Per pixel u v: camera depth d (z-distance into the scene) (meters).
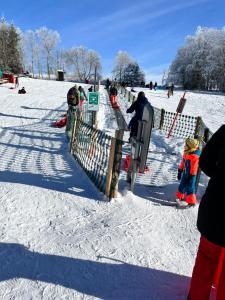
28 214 4.99
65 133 11.31
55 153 8.73
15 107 19.00
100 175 6.08
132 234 4.61
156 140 12.11
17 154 8.48
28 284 3.47
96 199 5.68
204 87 91.69
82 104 14.61
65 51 111.56
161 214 5.39
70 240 4.34
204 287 3.11
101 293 3.41
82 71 111.81
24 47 105.50
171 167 8.23
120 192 5.95
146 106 5.65
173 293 3.50
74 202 5.51
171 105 30.66
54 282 3.52
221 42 90.94
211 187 2.88
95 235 4.50
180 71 98.69
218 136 2.90
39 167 7.34
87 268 3.79
